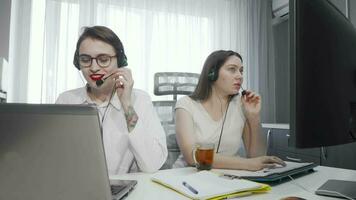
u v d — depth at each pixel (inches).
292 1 22.7
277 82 129.0
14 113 15.8
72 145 16.0
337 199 26.2
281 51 130.4
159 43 109.0
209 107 59.7
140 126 43.9
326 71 25.2
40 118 15.9
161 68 108.9
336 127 26.3
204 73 60.3
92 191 16.1
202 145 39.7
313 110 23.4
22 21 92.0
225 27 121.0
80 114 16.1
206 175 32.2
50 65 93.4
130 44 104.1
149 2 107.3
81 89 53.1
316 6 24.3
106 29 48.2
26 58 91.9
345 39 28.5
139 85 104.7
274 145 100.8
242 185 28.1
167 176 33.0
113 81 48.1
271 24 129.9
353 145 74.9
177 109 57.9
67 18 95.7
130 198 25.7
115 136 45.9
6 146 15.7
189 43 113.7
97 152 16.2
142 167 42.1
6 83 80.0
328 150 81.7
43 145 15.8
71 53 95.9
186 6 114.4
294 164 39.6
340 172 38.5
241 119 59.5
